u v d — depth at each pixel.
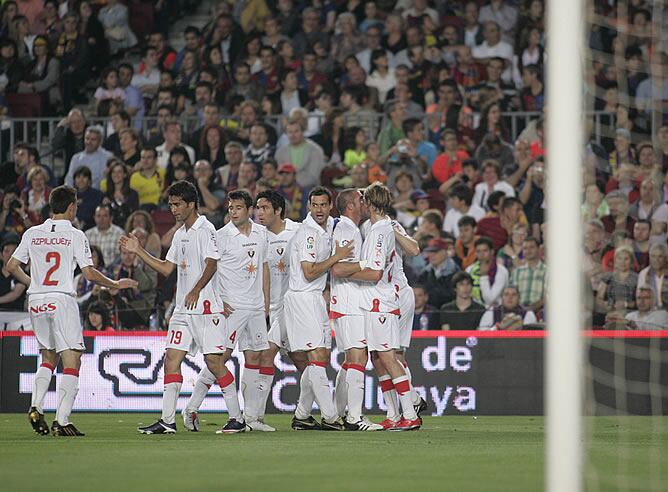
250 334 35.03
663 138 57.94
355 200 35.31
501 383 44.97
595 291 50.12
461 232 54.41
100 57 75.31
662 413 43.84
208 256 32.69
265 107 67.06
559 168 17.17
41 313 32.62
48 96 71.88
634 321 48.06
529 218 57.03
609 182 57.06
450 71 67.69
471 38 70.00
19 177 63.22
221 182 60.25
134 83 71.81
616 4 65.44
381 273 34.44
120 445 28.61
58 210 33.06
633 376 44.06
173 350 33.50
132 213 56.62
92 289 52.19
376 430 35.31
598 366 44.16
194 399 35.03
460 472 21.98
